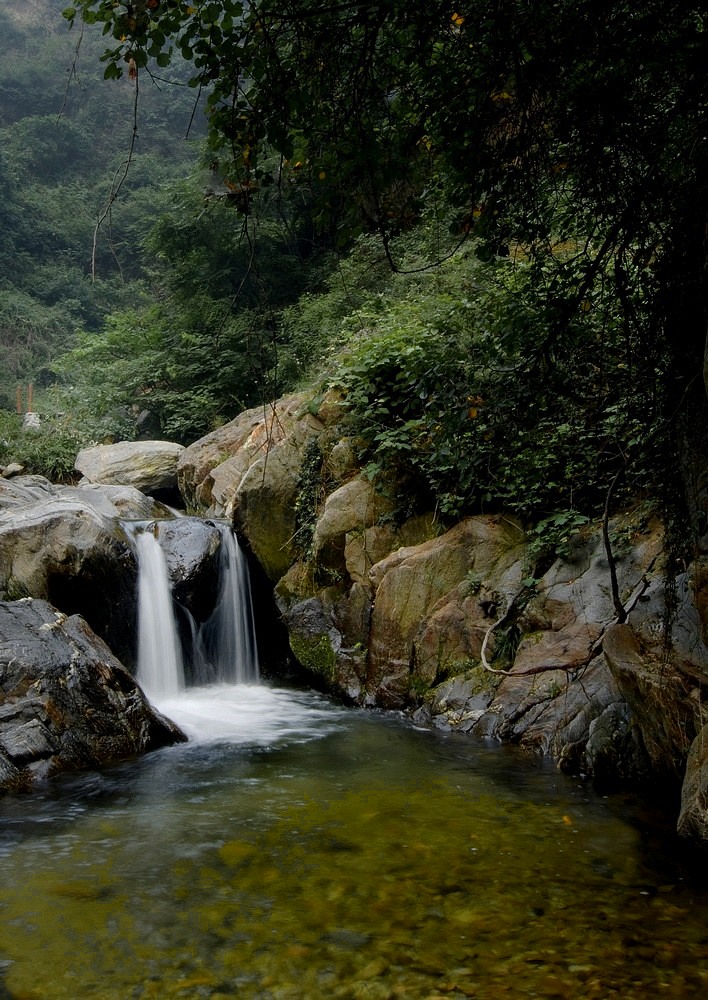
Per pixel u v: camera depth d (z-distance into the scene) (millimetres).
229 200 3193
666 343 3922
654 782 4699
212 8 2723
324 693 7887
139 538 8695
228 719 6887
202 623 8805
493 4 2928
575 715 5430
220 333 14930
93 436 16906
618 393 4719
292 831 4168
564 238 4301
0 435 15148
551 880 3500
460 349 5133
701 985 2650
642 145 3307
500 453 5969
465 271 8406
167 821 4352
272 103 2969
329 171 3260
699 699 4129
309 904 3297
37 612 6293
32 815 4488
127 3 2654
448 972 2760
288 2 2850
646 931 3029
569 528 6398
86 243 38781
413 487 8039
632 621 5027
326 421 9094
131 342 17938
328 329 12148
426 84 3195
